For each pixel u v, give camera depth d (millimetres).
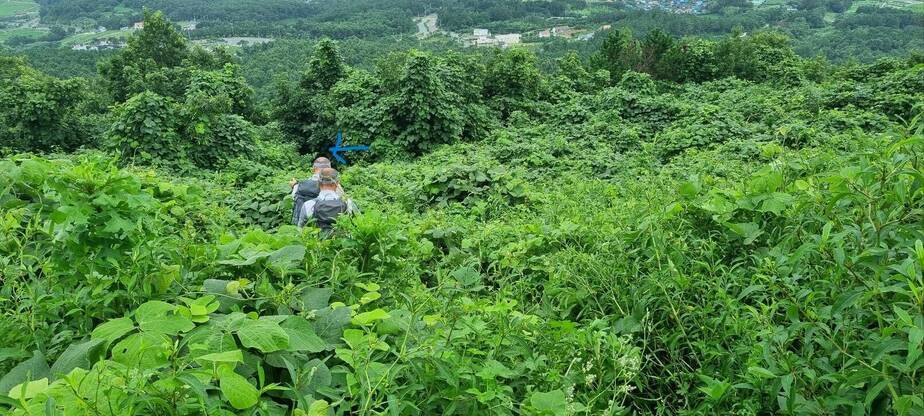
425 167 9891
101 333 1755
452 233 5043
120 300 2234
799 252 2246
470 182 7789
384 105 14453
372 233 3084
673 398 2471
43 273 2518
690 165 8266
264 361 1952
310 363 1918
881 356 1712
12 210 2607
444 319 2354
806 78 22484
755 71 23969
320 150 17984
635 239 3232
